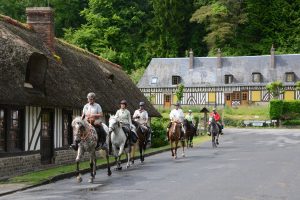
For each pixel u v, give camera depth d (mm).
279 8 88250
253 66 73250
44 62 16969
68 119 20625
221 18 87688
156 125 32250
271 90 66688
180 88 60500
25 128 16781
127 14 86438
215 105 71688
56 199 10664
